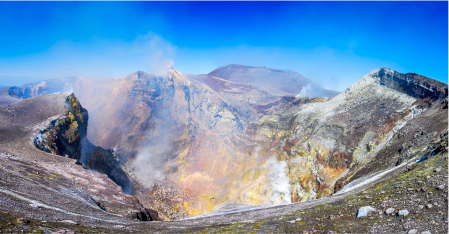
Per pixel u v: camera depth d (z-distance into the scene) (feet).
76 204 100.01
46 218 59.31
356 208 64.54
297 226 62.49
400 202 56.90
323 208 76.89
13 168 119.44
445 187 54.03
